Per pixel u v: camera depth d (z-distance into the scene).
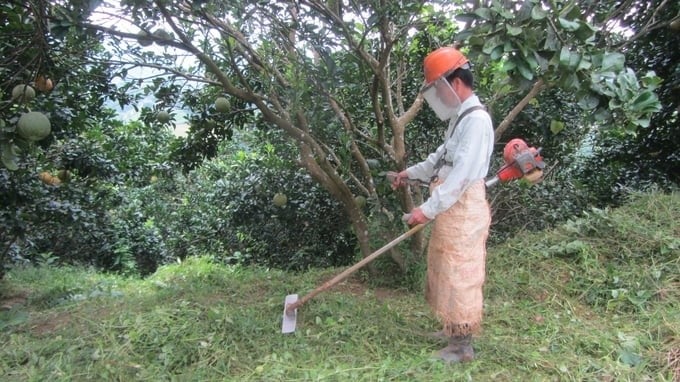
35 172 5.45
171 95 4.86
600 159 7.07
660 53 5.90
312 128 4.31
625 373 2.54
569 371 2.60
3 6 3.27
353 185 5.40
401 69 4.75
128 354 2.79
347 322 3.20
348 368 2.64
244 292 3.88
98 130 6.06
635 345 2.82
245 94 3.64
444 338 3.08
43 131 2.91
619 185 6.78
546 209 5.77
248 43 3.96
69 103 4.77
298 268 6.75
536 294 3.67
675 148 6.56
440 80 2.60
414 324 3.31
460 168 2.52
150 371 2.63
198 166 5.75
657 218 4.25
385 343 3.02
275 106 4.00
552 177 6.03
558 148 5.46
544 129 5.08
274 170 6.49
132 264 9.16
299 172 6.34
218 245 8.52
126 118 7.63
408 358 2.79
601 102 2.57
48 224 6.58
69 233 8.20
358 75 4.29
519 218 5.75
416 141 5.39
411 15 3.62
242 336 2.98
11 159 2.91
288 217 6.54
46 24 3.35
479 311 2.74
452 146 2.67
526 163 2.71
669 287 3.46
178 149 5.54
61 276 6.68
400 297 3.89
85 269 8.41
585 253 3.92
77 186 6.33
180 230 10.23
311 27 3.39
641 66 6.10
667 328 2.97
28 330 3.35
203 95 5.07
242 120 5.27
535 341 3.00
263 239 7.25
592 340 2.93
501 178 2.77
